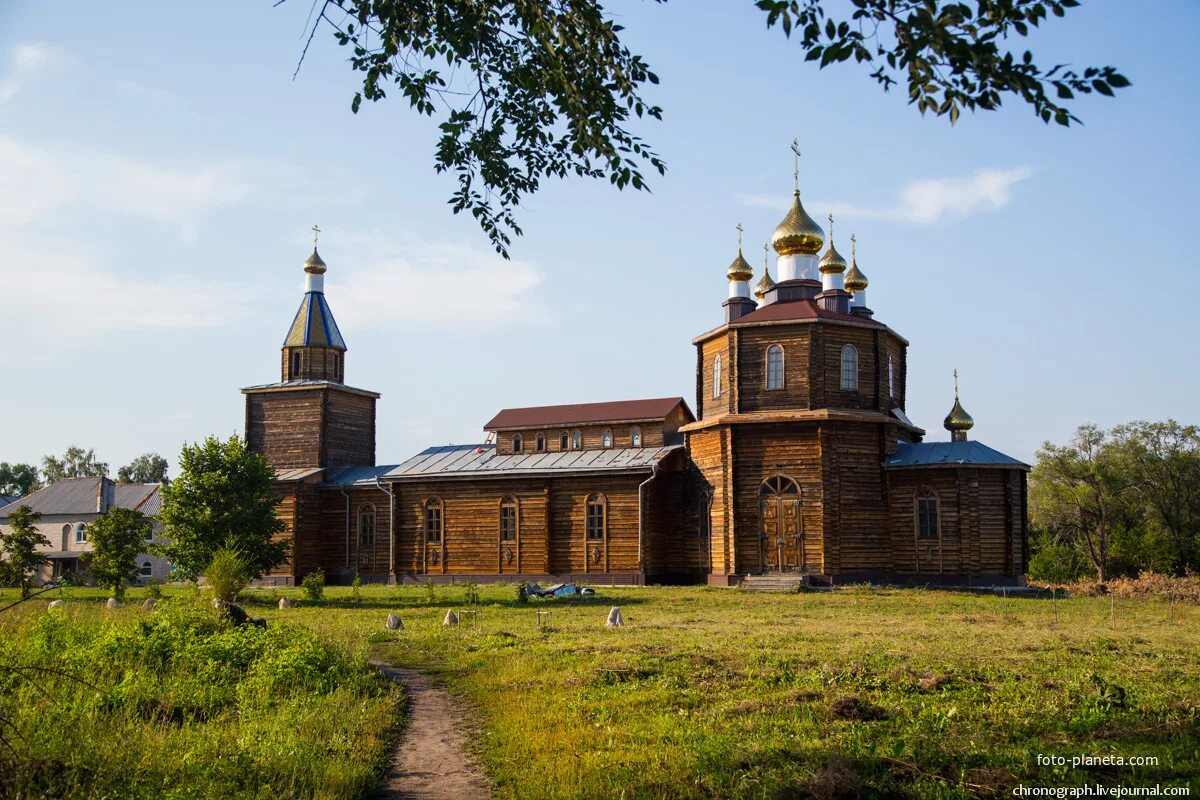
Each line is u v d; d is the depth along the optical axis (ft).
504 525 169.37
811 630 84.74
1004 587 135.85
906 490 142.92
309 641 65.46
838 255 181.06
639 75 45.27
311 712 49.14
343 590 156.76
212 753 39.86
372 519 183.83
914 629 85.51
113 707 47.78
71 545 251.19
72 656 58.39
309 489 185.37
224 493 135.95
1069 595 132.26
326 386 190.90
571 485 164.86
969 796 36.22
